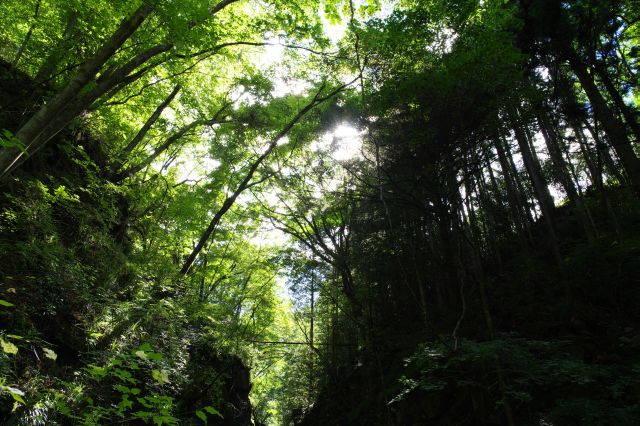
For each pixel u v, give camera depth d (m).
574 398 5.39
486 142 9.77
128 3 6.86
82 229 8.43
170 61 8.20
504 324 8.81
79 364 6.53
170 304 8.09
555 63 10.12
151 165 15.05
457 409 8.02
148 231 12.38
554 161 12.80
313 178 13.66
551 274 9.66
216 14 8.37
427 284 13.47
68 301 6.95
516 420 6.53
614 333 6.87
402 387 9.26
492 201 16.94
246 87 12.02
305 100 13.43
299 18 8.63
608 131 9.80
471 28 8.45
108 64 8.62
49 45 8.88
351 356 15.57
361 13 7.59
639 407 4.73
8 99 8.45
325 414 13.72
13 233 6.85
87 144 10.75
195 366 10.41
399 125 9.20
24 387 5.05
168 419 2.71
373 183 12.05
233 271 17.59
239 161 13.50
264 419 26.00
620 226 10.50
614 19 9.70
